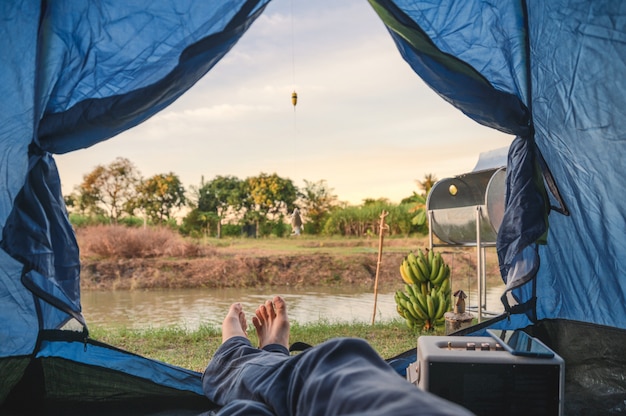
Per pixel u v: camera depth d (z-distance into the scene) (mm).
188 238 18828
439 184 5680
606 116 3082
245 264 13164
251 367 1973
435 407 963
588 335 3320
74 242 3025
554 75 3174
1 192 2805
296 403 1438
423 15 3178
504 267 3279
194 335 5402
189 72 2902
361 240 18656
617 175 3123
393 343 4926
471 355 1974
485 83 3119
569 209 3365
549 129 3250
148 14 2881
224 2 2896
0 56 2777
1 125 2787
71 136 2814
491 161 5867
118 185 20594
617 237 3209
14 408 2762
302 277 12906
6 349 2840
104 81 2885
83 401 2869
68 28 2852
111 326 6785
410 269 6027
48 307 2979
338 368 1327
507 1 3119
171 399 2875
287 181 21938
